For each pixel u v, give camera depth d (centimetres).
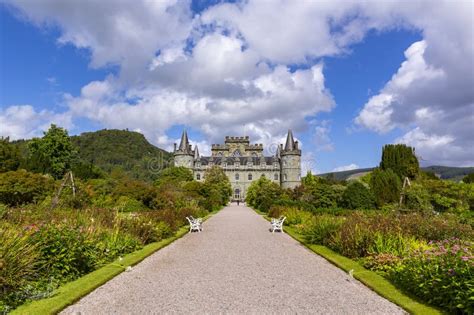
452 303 624
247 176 10275
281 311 655
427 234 1199
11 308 646
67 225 978
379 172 3133
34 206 1919
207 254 1267
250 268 1025
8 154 4966
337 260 1109
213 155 10962
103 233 1216
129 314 637
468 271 623
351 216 1627
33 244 814
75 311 652
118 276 921
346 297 741
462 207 2542
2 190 2777
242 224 2544
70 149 5644
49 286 762
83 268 925
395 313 645
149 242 1518
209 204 4366
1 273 668
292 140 9944
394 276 838
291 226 2297
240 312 648
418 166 4112
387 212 2069
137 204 2891
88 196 2500
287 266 1055
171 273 959
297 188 4075
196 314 637
